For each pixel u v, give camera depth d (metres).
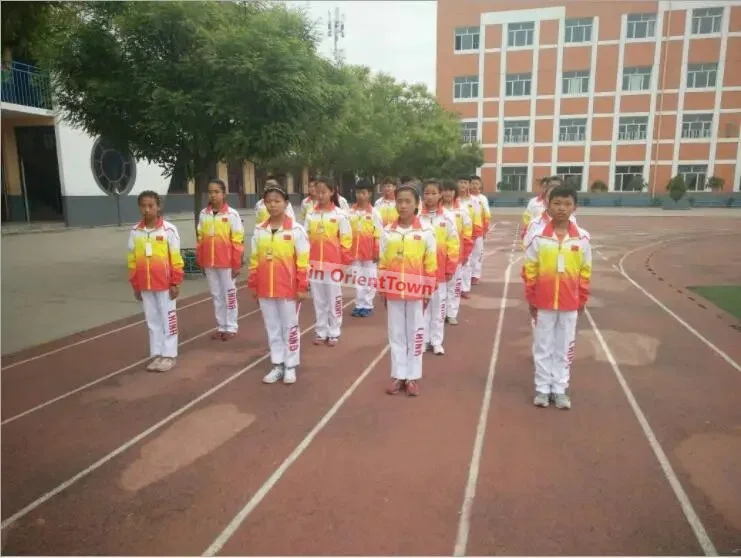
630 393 4.90
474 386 5.12
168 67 8.83
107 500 3.35
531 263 4.56
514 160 39.94
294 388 5.09
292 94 8.77
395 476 3.57
